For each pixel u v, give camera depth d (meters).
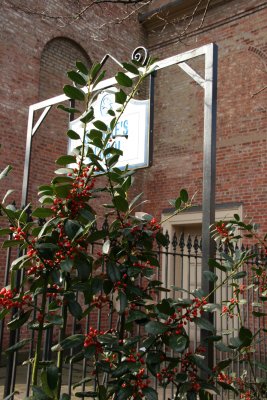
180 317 2.00
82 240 2.10
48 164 8.14
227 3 8.98
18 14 7.94
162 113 9.80
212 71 2.97
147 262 2.36
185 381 2.02
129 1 5.61
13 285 2.11
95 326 7.36
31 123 4.38
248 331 2.22
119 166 3.47
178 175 9.27
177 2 9.46
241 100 8.51
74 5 8.92
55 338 6.01
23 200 4.24
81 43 8.96
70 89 2.35
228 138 8.55
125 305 2.00
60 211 2.12
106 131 2.32
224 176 8.48
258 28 8.50
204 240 2.79
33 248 2.00
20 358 6.60
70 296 2.04
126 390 1.92
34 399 1.81
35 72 8.10
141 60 3.44
